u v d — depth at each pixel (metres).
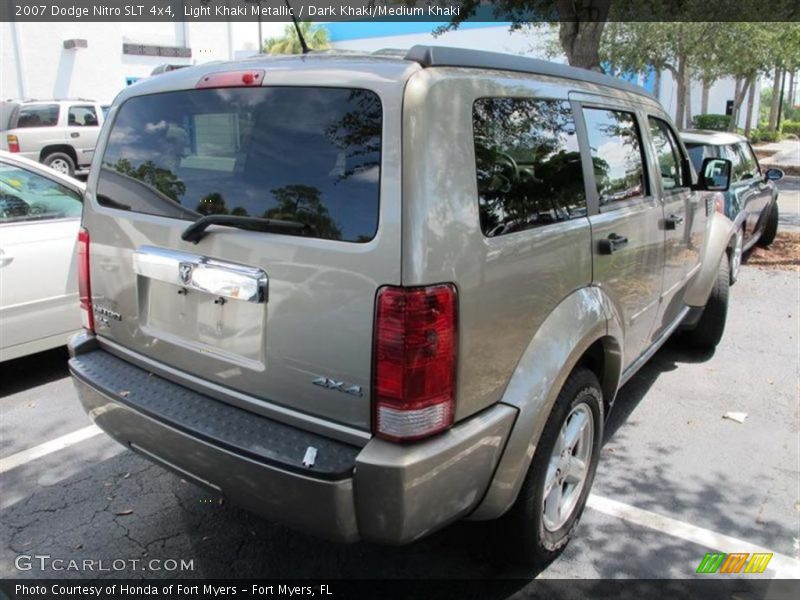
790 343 5.93
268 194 2.40
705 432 4.29
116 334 3.05
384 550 3.13
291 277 2.30
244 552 3.11
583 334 2.79
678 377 5.16
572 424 3.00
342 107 2.26
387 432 2.16
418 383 2.13
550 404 2.61
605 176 3.28
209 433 2.41
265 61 2.63
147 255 2.78
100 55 24.33
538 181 2.69
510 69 2.66
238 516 3.37
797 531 3.29
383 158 2.14
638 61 20.61
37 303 4.69
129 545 3.15
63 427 4.27
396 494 2.13
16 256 4.55
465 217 2.24
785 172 20.97
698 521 3.37
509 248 2.42
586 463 3.18
